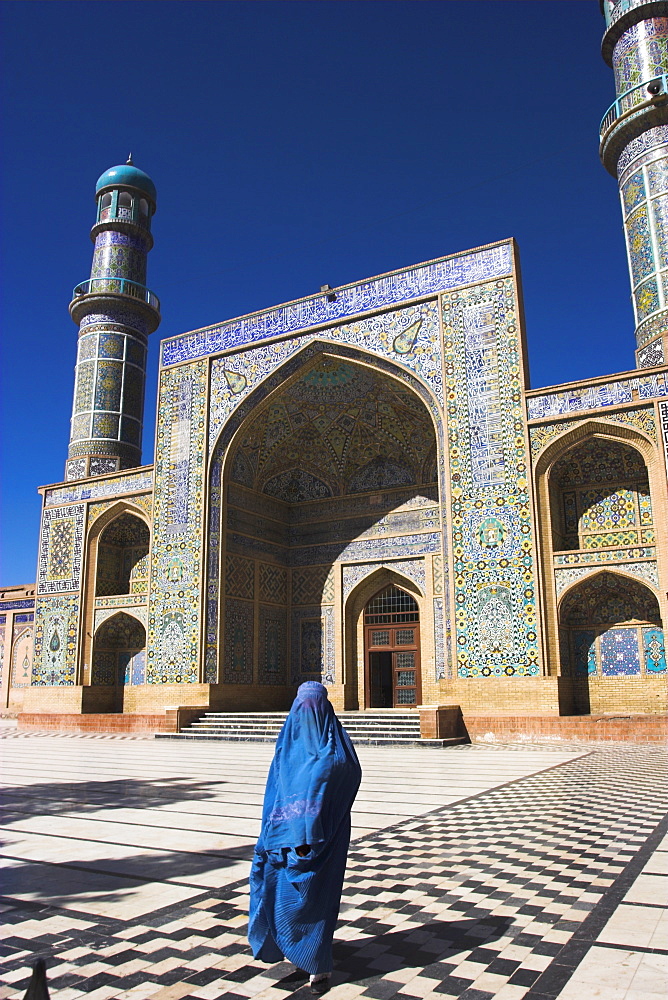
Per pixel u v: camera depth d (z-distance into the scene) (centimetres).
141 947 239
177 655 1369
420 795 546
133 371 1883
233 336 1445
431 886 304
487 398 1159
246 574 1451
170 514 1438
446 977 212
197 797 550
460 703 1084
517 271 1184
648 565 1044
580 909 269
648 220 1250
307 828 197
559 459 1106
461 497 1148
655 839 384
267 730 1147
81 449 1806
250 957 230
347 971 218
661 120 1274
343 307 1330
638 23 1348
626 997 196
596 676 1133
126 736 1264
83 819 463
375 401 1439
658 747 899
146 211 2019
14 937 248
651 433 1041
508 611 1084
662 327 1197
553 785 588
